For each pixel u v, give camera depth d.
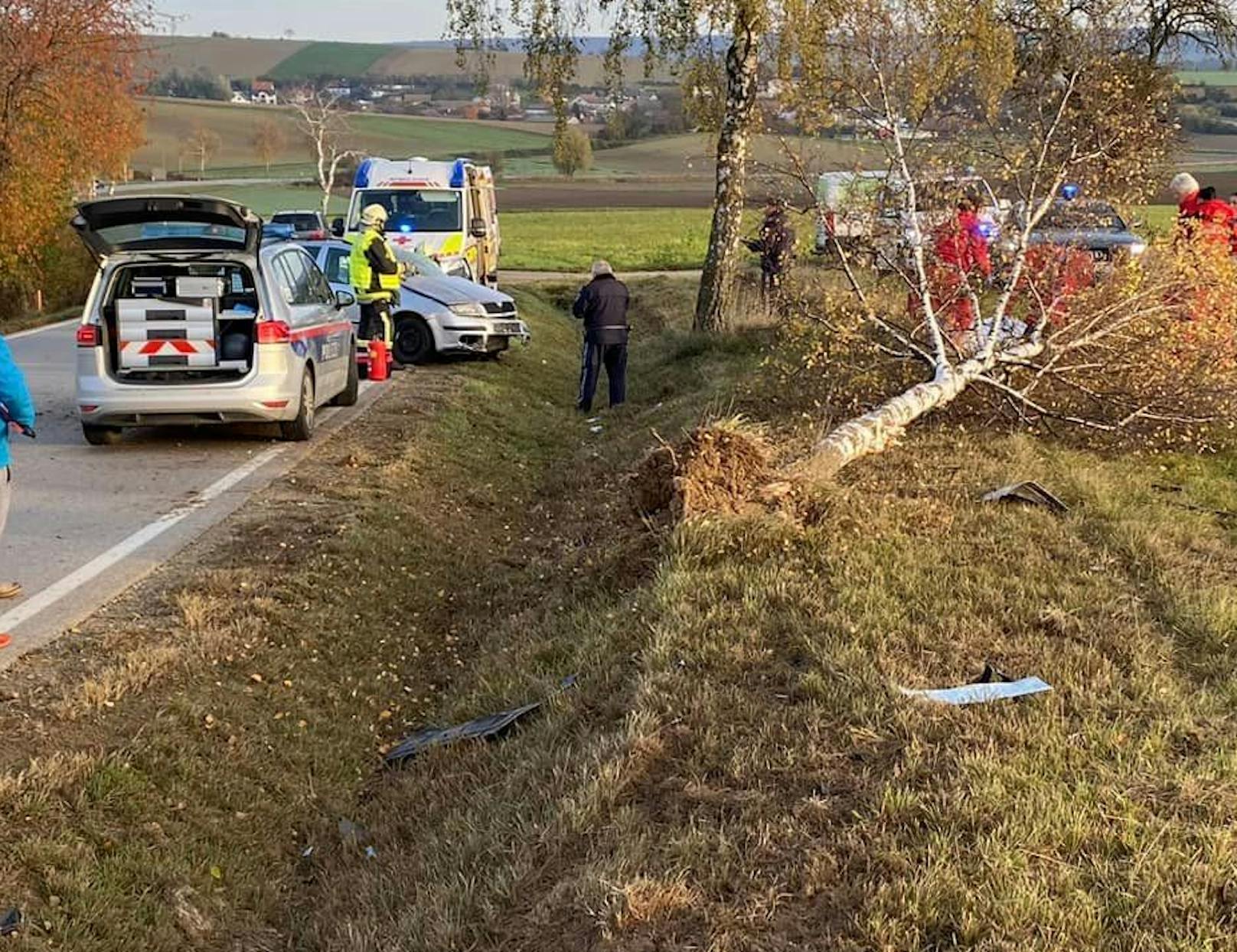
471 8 15.12
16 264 28.42
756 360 14.07
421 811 5.20
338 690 6.25
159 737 5.15
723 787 4.47
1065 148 10.73
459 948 3.97
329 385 11.56
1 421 6.17
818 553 6.66
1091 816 4.07
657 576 6.53
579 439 12.89
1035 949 3.41
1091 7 10.93
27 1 27.88
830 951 3.54
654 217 56.50
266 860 4.91
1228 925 3.51
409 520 8.69
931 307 9.98
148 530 7.93
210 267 10.01
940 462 8.80
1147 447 9.77
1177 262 9.84
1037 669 5.33
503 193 75.69
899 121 11.11
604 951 3.66
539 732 5.32
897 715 4.79
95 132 29.81
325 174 78.69
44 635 6.03
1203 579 6.49
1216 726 4.75
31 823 4.43
